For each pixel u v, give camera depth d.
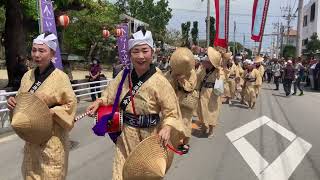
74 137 10.18
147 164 3.95
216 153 8.77
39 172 4.52
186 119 8.64
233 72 18.08
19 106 4.28
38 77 4.54
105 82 19.02
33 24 21.61
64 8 19.45
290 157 8.59
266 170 7.59
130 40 4.34
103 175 7.07
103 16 34.41
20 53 19.03
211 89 10.41
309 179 7.09
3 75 31.30
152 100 4.32
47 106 4.30
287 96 23.27
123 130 4.43
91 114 4.53
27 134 4.31
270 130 11.76
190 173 7.29
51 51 4.55
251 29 23.53
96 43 43.56
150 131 4.37
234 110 16.20
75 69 43.66
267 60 35.56
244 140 10.20
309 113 15.84
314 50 49.72
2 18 26.77
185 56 8.34
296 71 24.39
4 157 8.20
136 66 4.33
